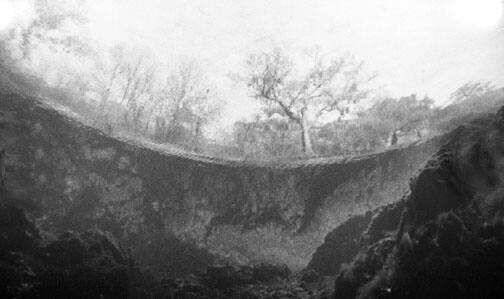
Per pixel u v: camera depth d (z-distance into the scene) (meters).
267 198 22.14
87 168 21.70
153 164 22.77
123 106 29.58
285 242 20.84
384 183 19.73
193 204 21.97
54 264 13.34
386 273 12.27
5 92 21.44
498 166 12.39
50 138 21.45
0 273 11.13
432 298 10.73
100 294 12.63
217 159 24.19
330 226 20.25
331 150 27.95
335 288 14.11
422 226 12.29
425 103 24.73
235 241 21.16
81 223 20.16
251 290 15.45
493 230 11.09
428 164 13.62
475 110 20.22
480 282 10.36
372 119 27.58
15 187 19.06
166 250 20.25
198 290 15.20
